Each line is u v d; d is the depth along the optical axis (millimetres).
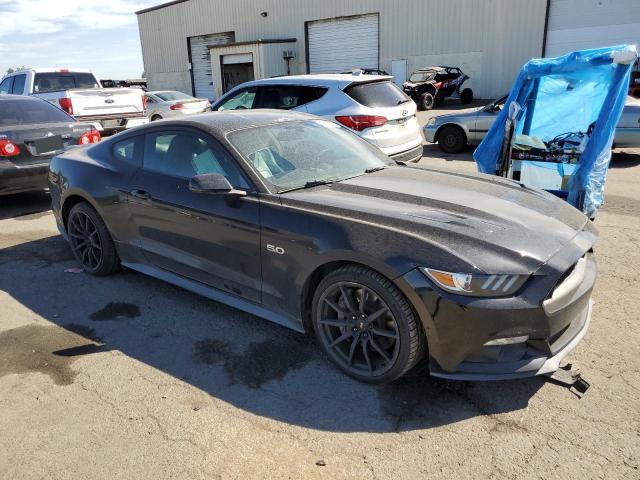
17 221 6746
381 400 2873
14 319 3939
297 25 28500
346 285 2949
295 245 3082
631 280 4293
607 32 20172
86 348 3502
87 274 4797
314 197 3219
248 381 3084
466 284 2559
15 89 12469
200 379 3117
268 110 4363
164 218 3869
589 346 3322
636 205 6582
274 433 2641
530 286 2598
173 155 3924
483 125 10445
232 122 3814
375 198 3215
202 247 3656
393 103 7449
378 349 2902
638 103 9008
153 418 2777
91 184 4406
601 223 5867
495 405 2803
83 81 12672
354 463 2428
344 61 27375
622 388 2895
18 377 3186
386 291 2756
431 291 2604
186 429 2688
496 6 21969
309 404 2859
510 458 2424
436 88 21078
